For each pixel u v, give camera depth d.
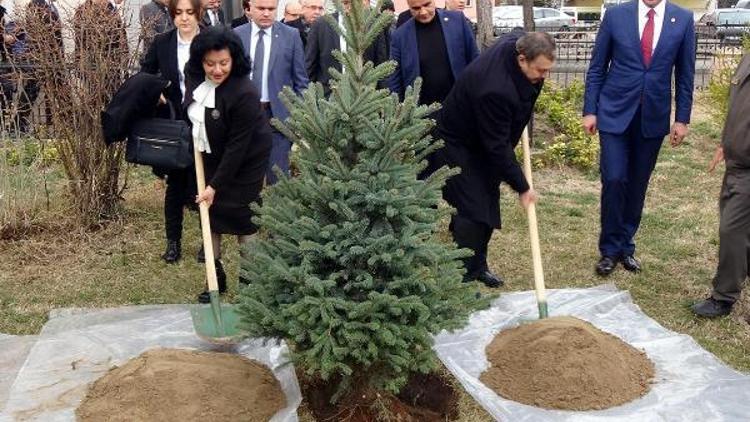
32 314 5.14
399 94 6.02
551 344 4.14
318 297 3.59
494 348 4.46
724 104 9.93
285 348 4.39
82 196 6.51
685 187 8.42
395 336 3.57
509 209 7.39
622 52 5.68
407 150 3.97
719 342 4.85
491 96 4.66
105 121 5.40
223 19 9.67
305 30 8.48
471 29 6.01
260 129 5.06
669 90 5.69
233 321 4.61
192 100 4.92
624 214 5.96
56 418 3.74
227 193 5.06
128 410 3.69
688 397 4.00
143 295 5.45
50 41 6.27
